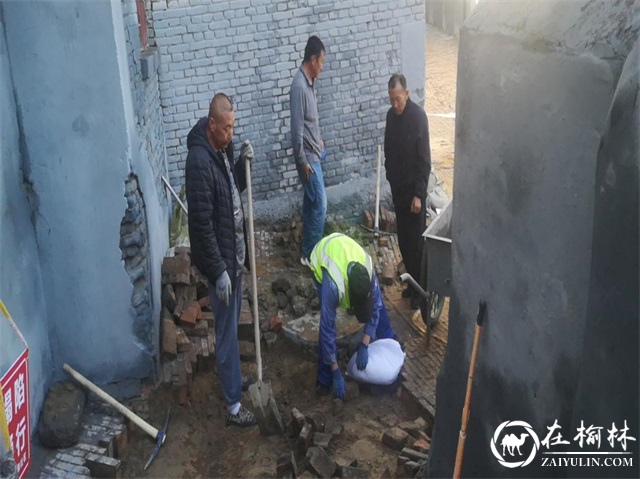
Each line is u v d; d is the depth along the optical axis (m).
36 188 4.70
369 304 5.18
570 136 2.88
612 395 2.46
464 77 3.68
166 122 7.08
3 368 4.23
